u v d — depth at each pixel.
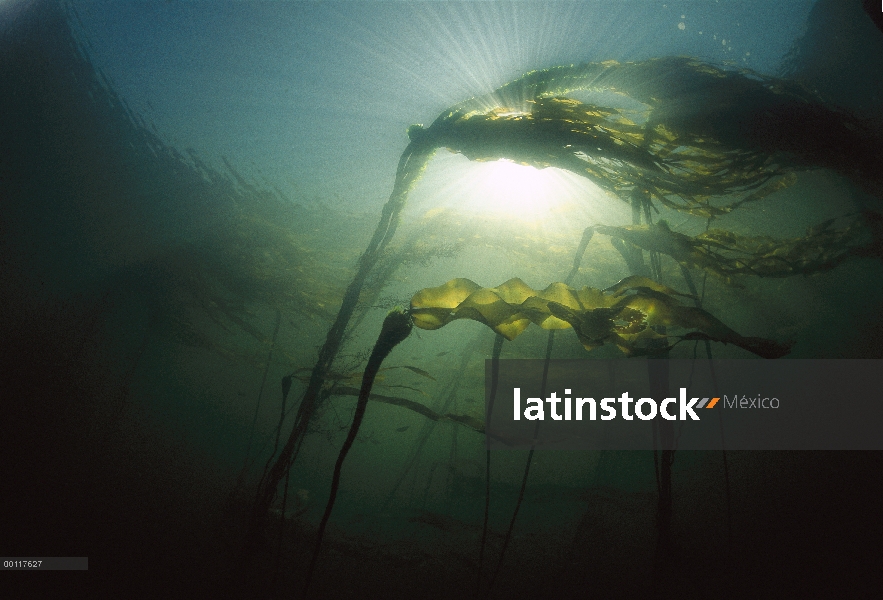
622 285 2.05
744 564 2.64
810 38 3.41
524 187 3.12
